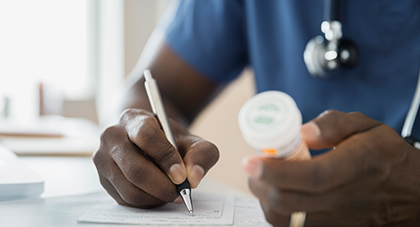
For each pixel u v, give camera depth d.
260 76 0.89
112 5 2.49
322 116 0.33
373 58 0.74
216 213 0.42
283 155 0.28
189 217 0.41
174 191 0.43
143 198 0.43
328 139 0.32
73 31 2.56
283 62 0.87
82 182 0.64
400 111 0.71
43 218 0.41
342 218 0.32
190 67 0.89
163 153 0.42
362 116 0.35
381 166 0.31
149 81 0.49
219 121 1.57
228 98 1.54
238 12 0.92
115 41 2.49
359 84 0.75
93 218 0.40
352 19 0.74
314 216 0.31
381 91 0.73
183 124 0.88
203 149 0.44
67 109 2.56
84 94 2.60
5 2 2.44
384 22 0.72
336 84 0.78
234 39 0.93
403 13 0.71
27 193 0.50
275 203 0.30
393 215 0.34
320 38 0.70
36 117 1.91
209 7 0.92
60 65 2.55
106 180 0.47
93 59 2.60
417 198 0.35
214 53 0.91
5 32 2.44
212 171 1.57
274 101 0.28
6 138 1.16
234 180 1.53
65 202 0.48
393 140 0.34
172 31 0.91
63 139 1.21
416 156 0.36
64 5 2.54
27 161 0.88
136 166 0.42
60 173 0.73
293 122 0.27
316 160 0.29
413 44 0.71
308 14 0.83
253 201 0.50
